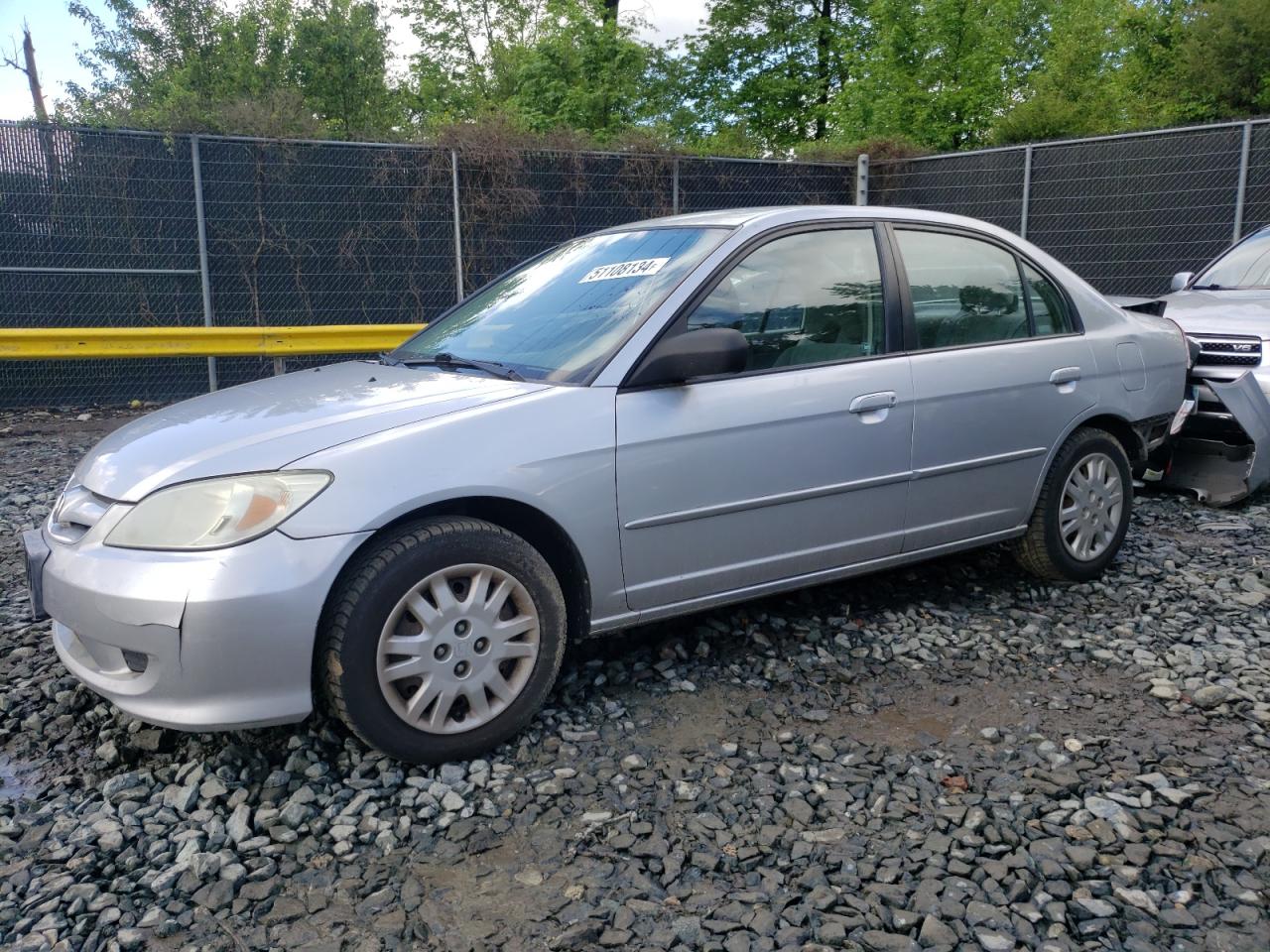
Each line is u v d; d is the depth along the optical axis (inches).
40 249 427.5
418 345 168.2
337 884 102.6
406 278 483.8
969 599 182.4
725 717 138.3
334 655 116.3
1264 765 123.9
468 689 124.2
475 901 99.4
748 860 105.3
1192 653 157.8
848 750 128.9
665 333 139.8
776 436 145.6
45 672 153.2
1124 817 111.8
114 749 128.0
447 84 1035.3
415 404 129.4
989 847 106.7
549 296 161.6
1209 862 103.9
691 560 141.8
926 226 170.9
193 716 112.3
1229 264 304.3
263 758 125.9
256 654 111.7
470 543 122.5
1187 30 983.0
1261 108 915.4
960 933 93.7
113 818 114.3
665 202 524.4
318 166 462.3
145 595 110.7
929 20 849.5
